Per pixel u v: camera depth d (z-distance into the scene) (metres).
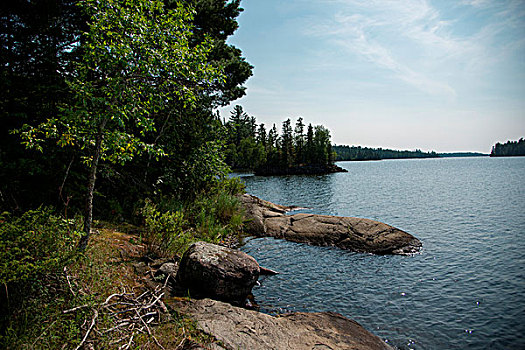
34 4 7.29
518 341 5.04
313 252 10.23
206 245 6.48
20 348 2.83
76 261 4.44
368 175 65.94
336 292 7.00
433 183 41.34
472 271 8.32
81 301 3.80
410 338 5.16
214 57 13.73
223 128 13.21
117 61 4.31
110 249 6.11
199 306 4.88
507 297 6.66
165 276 5.86
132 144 4.82
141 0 4.58
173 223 7.32
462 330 5.41
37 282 3.62
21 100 7.16
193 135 12.05
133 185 10.41
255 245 11.06
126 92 4.50
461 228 13.95
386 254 9.98
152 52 4.52
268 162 85.19
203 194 13.03
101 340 3.35
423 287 7.30
